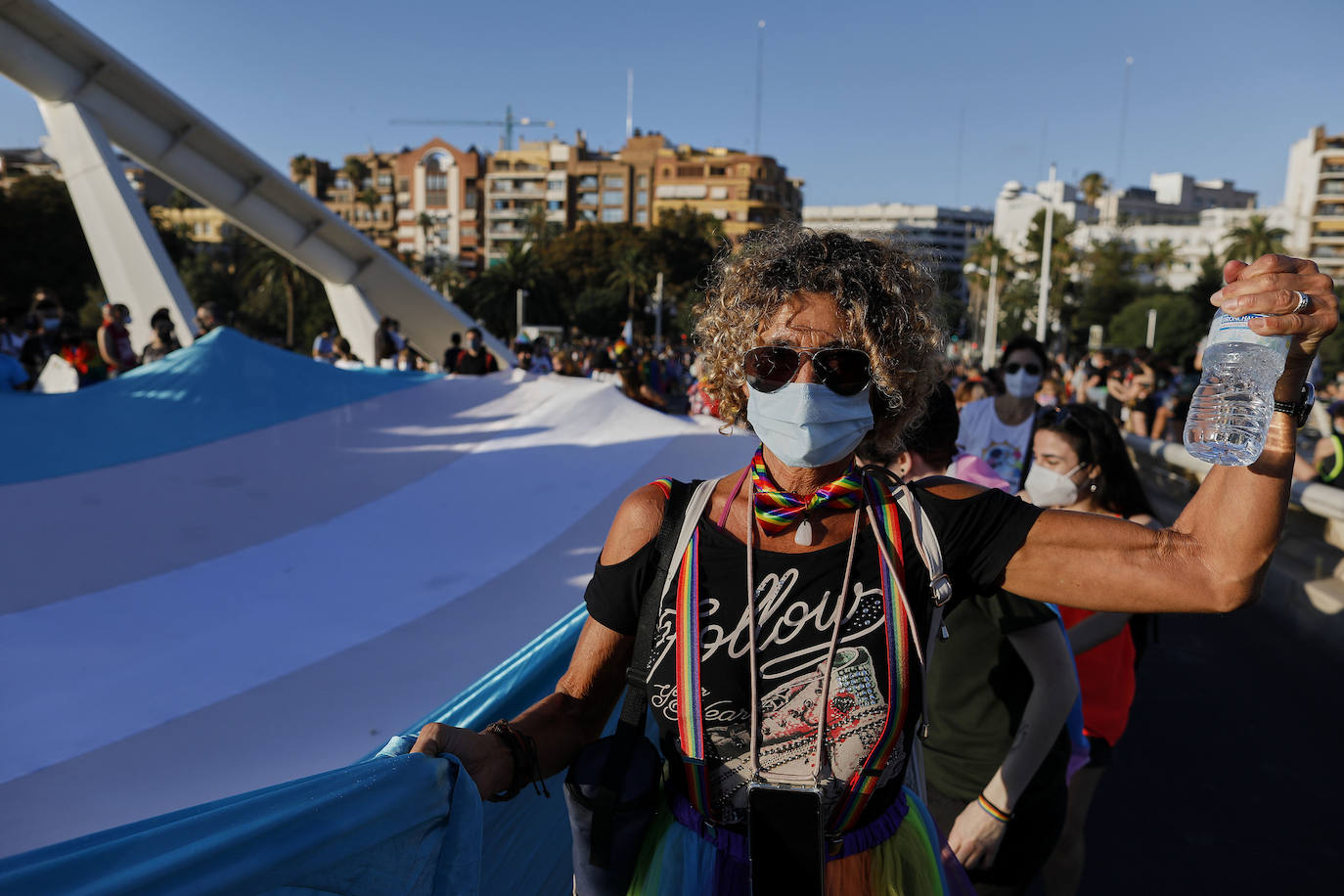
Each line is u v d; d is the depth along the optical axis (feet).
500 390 20.95
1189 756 14.71
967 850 7.02
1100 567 4.45
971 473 11.86
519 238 438.40
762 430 4.48
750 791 4.16
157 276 61.87
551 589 12.62
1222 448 4.12
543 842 6.35
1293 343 4.12
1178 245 419.95
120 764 8.10
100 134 63.26
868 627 4.31
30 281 197.88
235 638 10.87
